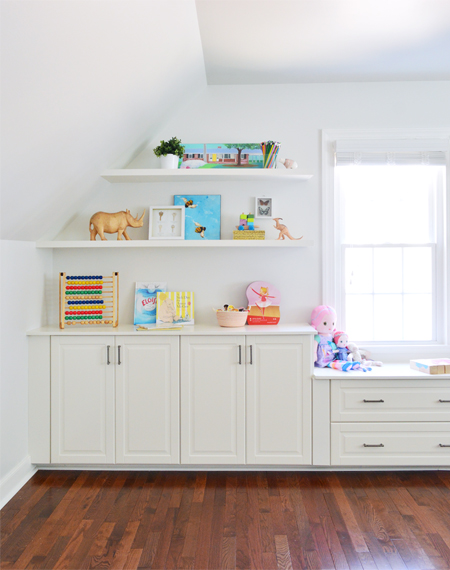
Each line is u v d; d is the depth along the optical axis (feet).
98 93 6.69
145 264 10.80
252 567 6.46
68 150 7.30
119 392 9.39
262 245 9.77
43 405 9.42
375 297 11.23
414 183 11.16
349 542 7.03
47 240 10.20
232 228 10.82
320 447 9.40
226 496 8.45
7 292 8.61
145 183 10.78
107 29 5.62
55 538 7.12
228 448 9.41
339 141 10.75
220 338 9.35
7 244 8.63
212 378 9.37
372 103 10.77
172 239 10.36
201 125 10.77
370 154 10.77
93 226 10.23
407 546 6.93
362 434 9.40
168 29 7.06
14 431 8.82
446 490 8.68
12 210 7.54
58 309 10.72
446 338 11.03
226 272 10.84
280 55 9.26
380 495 8.48
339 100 10.77
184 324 10.37
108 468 9.62
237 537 7.15
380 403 9.39
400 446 9.39
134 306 10.69
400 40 8.67
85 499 8.34
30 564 6.51
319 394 9.38
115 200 10.77
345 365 9.80
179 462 9.43
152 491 8.65
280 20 7.88
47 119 6.01
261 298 10.67
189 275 10.83
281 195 10.80
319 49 9.00
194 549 6.86
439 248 11.12
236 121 10.78
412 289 11.22
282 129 10.80
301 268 10.84
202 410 9.39
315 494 8.52
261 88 10.78
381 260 11.20
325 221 10.80
